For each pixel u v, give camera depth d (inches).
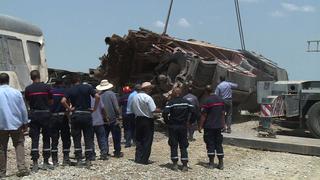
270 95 684.1
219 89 647.1
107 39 689.0
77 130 391.5
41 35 641.0
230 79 746.2
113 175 369.4
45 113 369.1
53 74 716.7
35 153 367.6
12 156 436.8
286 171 440.1
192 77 653.9
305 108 653.3
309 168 458.9
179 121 406.9
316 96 641.6
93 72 738.8
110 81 711.1
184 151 408.2
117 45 687.1
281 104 651.5
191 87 650.8
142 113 425.4
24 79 588.4
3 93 344.5
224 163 460.8
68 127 400.2
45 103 370.3
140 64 701.3
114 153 461.4
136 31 695.1
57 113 390.9
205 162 458.6
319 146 525.3
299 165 472.1
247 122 829.2
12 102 344.8
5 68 564.1
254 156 512.7
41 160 422.9
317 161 498.0
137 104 427.5
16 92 348.2
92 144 407.8
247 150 551.5
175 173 396.2
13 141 353.1
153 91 669.3
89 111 394.6
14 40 585.9
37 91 367.6
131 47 689.0
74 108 390.0
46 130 372.5
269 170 440.8
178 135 410.0
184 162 407.5
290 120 685.3
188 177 385.7
